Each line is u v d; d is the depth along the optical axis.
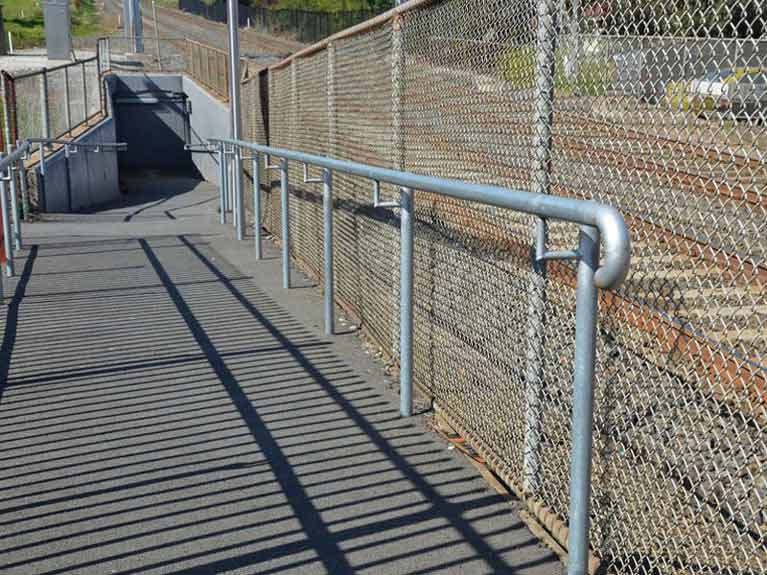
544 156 2.81
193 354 5.12
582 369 2.35
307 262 7.56
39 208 16.33
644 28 2.23
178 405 4.25
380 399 4.30
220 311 6.24
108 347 5.29
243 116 12.66
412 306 3.99
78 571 2.74
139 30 37.25
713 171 2.03
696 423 2.22
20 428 3.98
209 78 26.16
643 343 2.39
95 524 3.05
